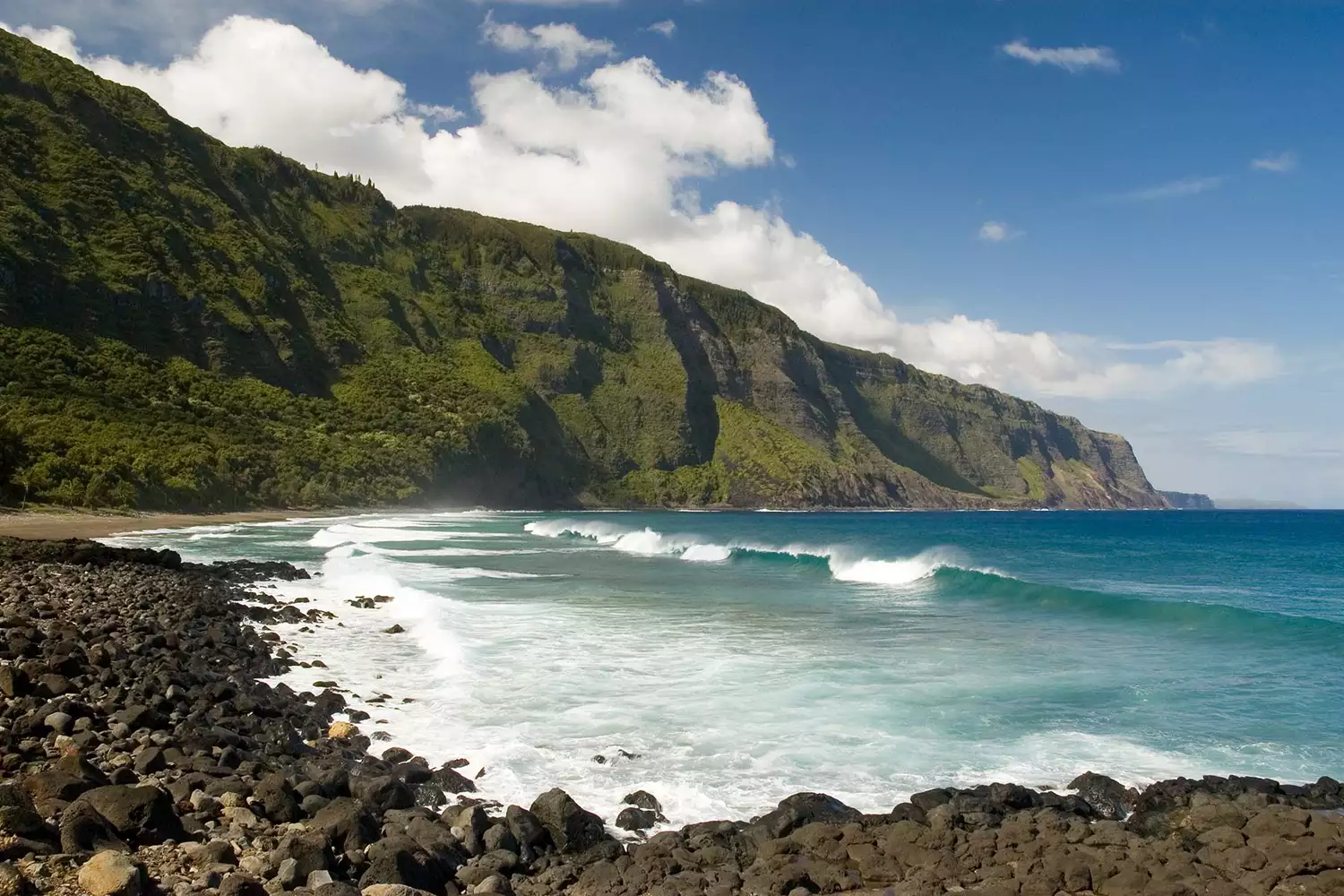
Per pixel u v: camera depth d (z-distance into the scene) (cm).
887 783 1068
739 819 955
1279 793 1025
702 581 3406
